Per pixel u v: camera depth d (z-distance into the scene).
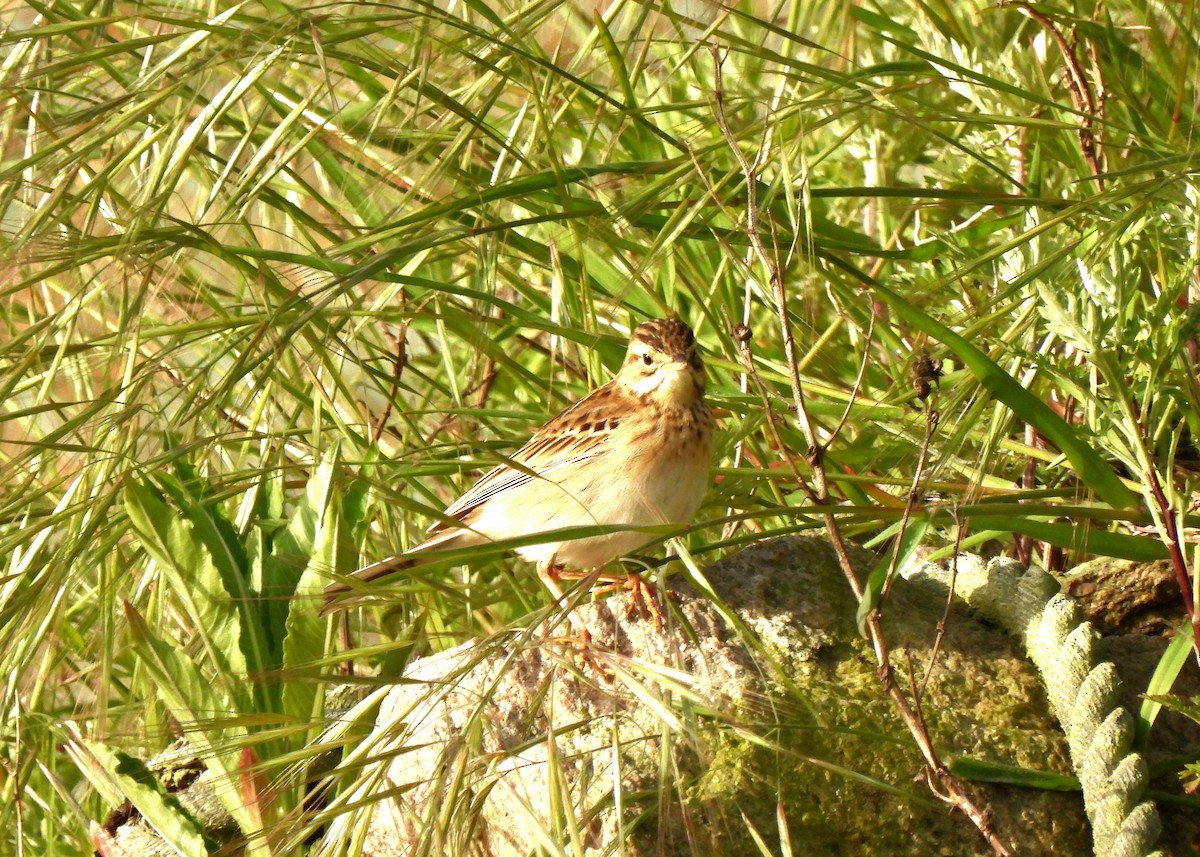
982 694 8.56
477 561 9.91
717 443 10.78
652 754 8.22
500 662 8.89
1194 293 10.17
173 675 8.87
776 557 9.49
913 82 11.06
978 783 8.07
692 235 10.78
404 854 8.12
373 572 9.70
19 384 10.48
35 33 9.91
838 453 10.65
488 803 8.41
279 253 9.81
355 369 12.91
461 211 11.21
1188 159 9.76
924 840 7.93
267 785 8.60
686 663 8.83
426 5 10.05
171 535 9.12
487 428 12.93
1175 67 12.55
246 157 12.11
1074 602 8.76
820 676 8.67
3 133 10.05
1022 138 12.61
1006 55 12.45
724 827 7.87
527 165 11.00
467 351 14.09
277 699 9.23
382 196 12.49
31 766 10.11
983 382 8.70
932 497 10.48
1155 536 8.95
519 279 12.77
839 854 7.89
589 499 10.15
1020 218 11.87
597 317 13.05
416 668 9.09
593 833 7.90
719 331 11.98
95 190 9.81
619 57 11.52
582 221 11.42
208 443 9.41
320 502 9.80
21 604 8.65
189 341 10.08
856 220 14.85
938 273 11.31
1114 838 7.59
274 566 9.84
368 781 7.43
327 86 9.88
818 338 11.94
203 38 9.84
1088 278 8.55
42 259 9.34
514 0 11.13
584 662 8.84
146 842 9.73
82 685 11.03
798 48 13.62
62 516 9.14
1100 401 8.46
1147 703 8.13
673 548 9.63
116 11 11.96
